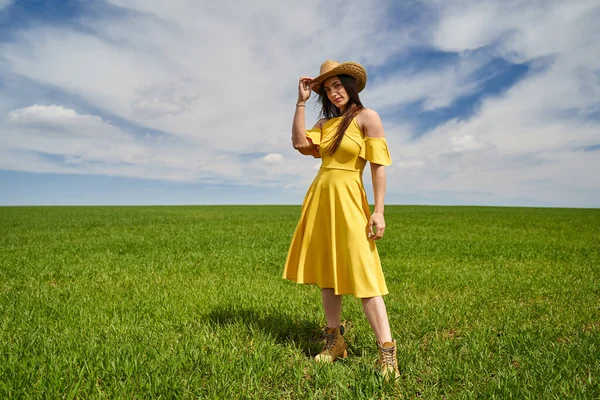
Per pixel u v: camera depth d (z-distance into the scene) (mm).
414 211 28453
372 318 3152
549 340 3865
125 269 7359
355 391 2846
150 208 32031
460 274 7059
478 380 3004
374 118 3174
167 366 3076
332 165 3264
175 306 4867
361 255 3119
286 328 4188
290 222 17766
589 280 6754
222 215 22953
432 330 4312
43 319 4375
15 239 11703
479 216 22953
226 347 3539
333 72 3219
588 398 2697
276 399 2803
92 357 3234
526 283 6492
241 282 6410
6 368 2982
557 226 16766
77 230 14227
